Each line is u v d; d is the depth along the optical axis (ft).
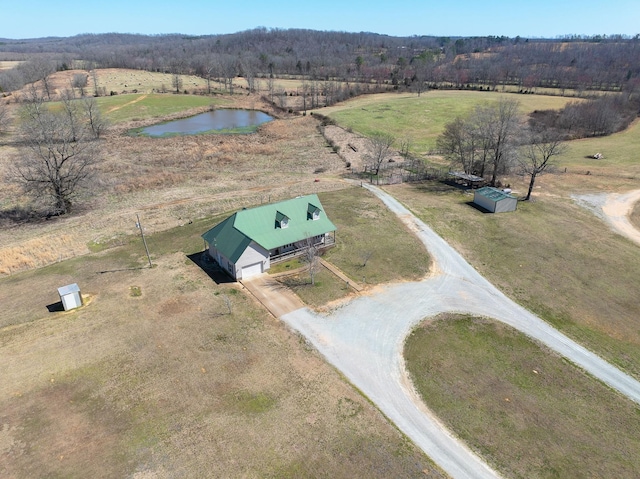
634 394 89.30
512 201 177.88
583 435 78.59
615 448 76.18
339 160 259.80
